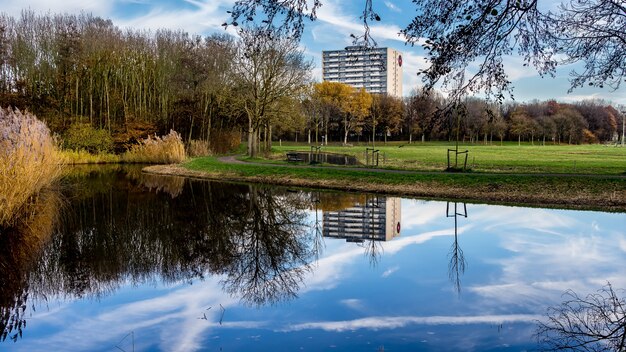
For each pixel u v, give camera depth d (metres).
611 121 117.88
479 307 8.56
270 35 5.92
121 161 48.56
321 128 91.44
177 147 44.56
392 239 14.78
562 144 103.38
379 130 105.12
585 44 7.57
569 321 7.79
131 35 57.66
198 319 8.28
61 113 49.19
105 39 53.88
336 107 93.75
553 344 6.91
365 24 5.80
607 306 8.46
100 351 7.08
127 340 7.46
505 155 48.62
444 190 23.62
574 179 22.27
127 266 12.01
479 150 62.62
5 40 46.81
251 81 43.41
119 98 53.97
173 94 54.66
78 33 51.72
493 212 18.94
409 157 45.41
